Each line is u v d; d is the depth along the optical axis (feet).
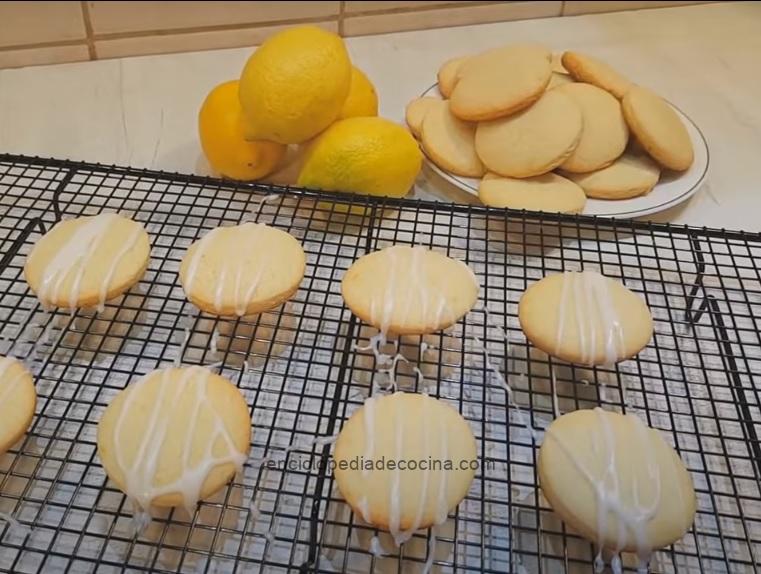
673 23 3.74
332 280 2.07
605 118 2.47
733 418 1.86
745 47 3.58
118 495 1.65
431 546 1.55
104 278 1.93
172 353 1.95
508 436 1.71
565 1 3.68
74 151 2.71
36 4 2.95
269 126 2.25
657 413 1.88
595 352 1.80
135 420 1.60
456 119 2.60
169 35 3.23
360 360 1.98
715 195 2.65
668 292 2.21
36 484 1.66
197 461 1.54
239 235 2.06
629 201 2.43
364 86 2.53
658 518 1.48
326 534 1.61
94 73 3.13
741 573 1.55
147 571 1.48
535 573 1.55
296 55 2.18
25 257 2.16
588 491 1.51
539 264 2.27
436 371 1.95
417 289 1.91
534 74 2.39
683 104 3.15
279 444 1.75
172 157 2.72
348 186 2.32
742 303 2.08
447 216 2.41
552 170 2.44
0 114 2.85
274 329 2.01
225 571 1.53
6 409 1.63
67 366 1.82
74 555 1.43
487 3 3.58
